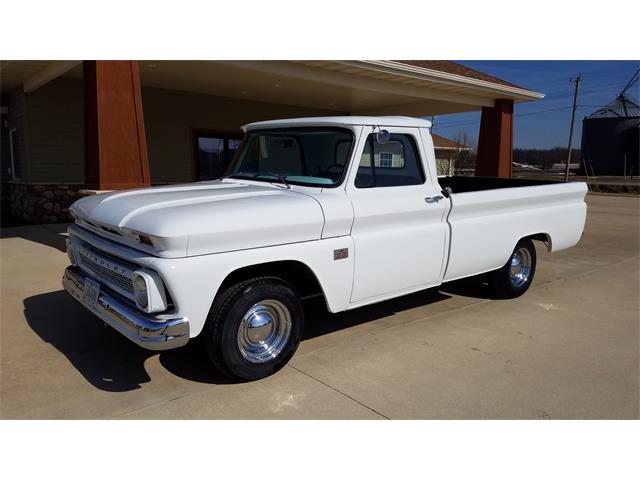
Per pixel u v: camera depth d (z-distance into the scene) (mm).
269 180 4586
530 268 6039
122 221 3396
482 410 3332
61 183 12148
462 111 17031
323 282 3877
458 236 4840
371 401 3424
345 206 3947
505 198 5234
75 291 4156
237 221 3357
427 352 4289
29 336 4508
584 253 9289
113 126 7137
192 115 14367
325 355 4188
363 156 4164
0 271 6824
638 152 42969
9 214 13547
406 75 11336
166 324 3158
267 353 3729
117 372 3814
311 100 15750
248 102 15648
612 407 3404
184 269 3160
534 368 4012
